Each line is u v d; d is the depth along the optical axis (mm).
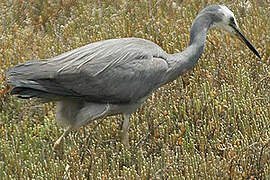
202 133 12219
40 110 13164
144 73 11945
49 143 12195
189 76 14148
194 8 17219
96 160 11445
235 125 12461
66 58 11625
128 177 10883
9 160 11484
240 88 13414
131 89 11898
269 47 15188
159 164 11250
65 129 12477
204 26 12891
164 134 12312
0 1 17375
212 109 12688
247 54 14805
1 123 12656
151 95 13328
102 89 11711
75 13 17156
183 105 12789
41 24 16844
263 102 13055
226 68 14273
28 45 15180
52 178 10969
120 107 12062
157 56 12203
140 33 15500
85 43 15078
